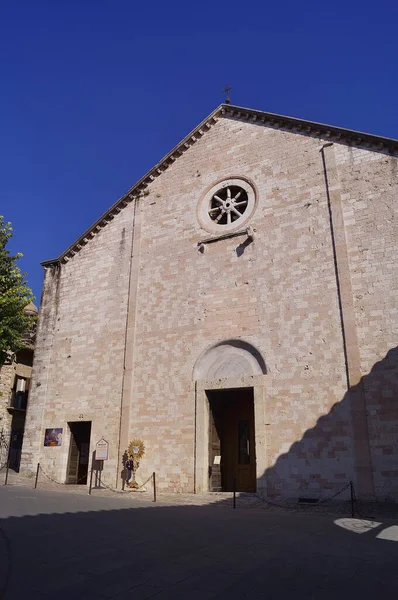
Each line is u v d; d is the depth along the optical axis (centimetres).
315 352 1816
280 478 1731
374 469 1585
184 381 2062
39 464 2116
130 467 2019
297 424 1767
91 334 2412
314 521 1264
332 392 1739
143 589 641
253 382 1895
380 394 1650
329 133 2084
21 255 2539
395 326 1702
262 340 1939
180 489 1922
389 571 746
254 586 662
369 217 1877
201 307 2138
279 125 2256
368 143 1981
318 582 684
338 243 1895
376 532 1099
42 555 809
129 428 2117
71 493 1853
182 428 2002
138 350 2231
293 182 2109
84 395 2314
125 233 2525
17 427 3456
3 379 3338
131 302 2331
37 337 2592
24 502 1454
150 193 2534
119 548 867
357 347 1733
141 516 1249
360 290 1802
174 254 2316
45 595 612
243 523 1192
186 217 2356
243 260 2105
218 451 2052
